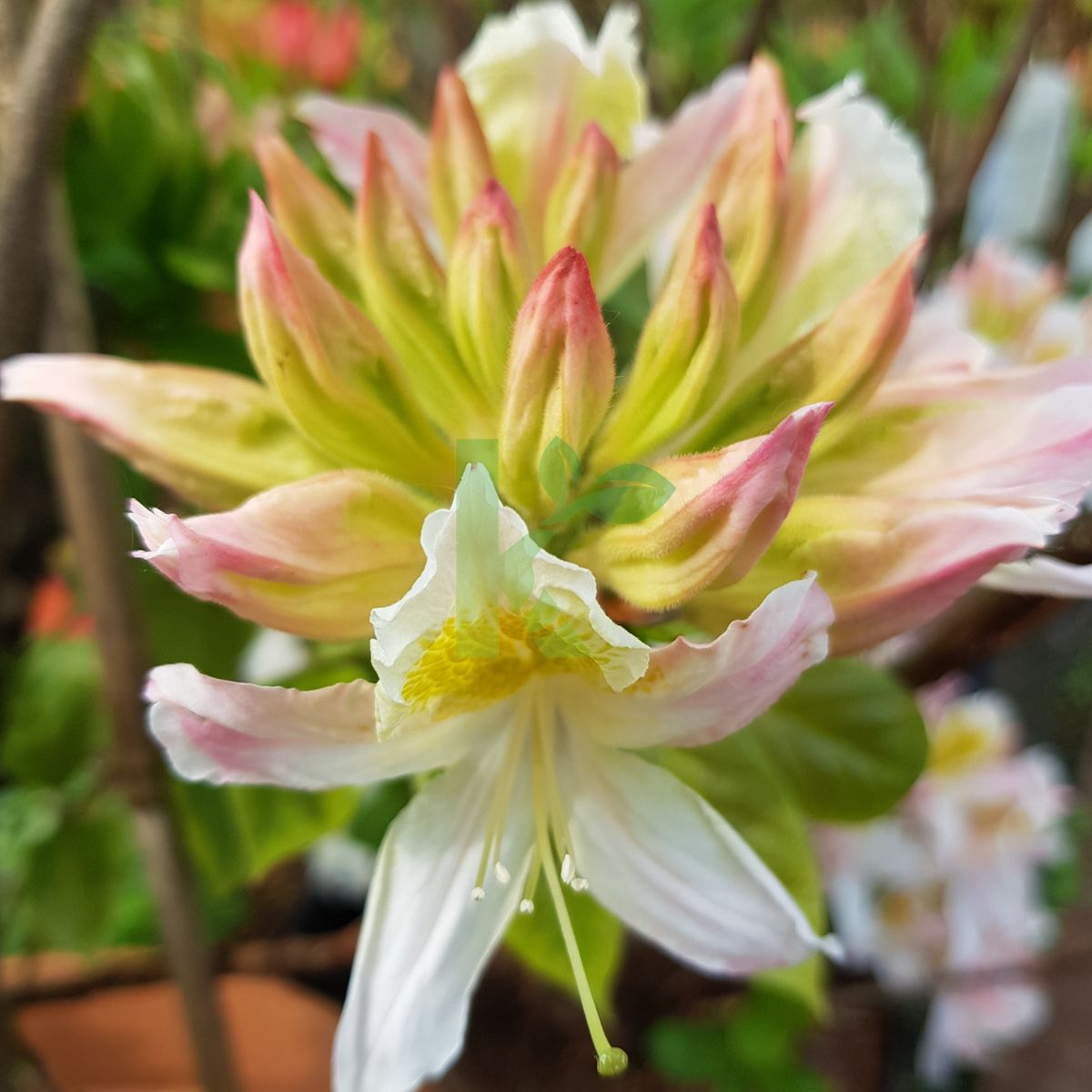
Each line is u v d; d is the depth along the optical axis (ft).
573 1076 1.10
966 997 0.93
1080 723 1.42
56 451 0.42
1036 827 0.84
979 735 0.78
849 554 0.33
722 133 0.41
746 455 0.29
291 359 0.34
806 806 0.44
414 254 0.36
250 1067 0.88
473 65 0.41
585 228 0.38
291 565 0.31
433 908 0.34
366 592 0.33
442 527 0.28
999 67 0.79
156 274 0.57
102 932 0.58
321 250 0.38
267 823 0.48
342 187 0.55
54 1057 0.86
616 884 0.35
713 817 0.35
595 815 0.35
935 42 0.86
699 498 0.30
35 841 0.57
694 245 0.34
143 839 0.47
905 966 0.89
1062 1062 1.13
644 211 0.41
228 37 0.70
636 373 0.36
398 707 0.31
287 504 0.31
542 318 0.31
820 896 0.41
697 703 0.32
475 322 0.35
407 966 0.33
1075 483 0.32
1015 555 0.31
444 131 0.38
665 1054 0.92
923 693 0.74
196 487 0.37
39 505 0.88
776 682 0.31
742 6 0.71
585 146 0.37
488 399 0.37
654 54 0.72
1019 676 1.47
